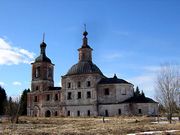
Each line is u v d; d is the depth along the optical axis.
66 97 118.31
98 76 115.81
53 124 70.69
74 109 115.88
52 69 131.38
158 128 47.47
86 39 124.56
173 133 40.06
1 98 141.12
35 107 124.75
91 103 113.31
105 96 112.19
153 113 105.44
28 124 70.19
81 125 62.78
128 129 46.34
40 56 129.75
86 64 119.12
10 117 86.56
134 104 106.12
